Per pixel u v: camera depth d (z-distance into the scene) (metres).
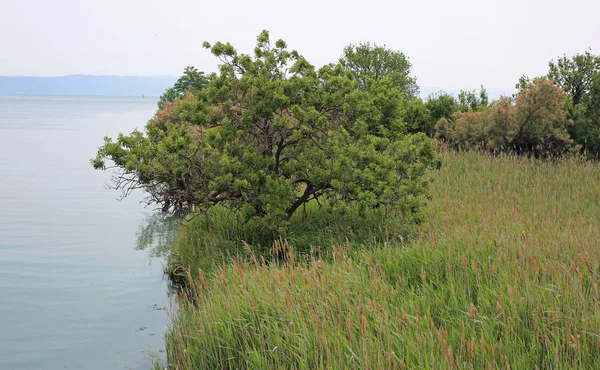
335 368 6.82
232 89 14.22
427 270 10.19
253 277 10.11
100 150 13.48
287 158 15.27
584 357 6.74
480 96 38.59
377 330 7.49
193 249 14.95
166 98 49.59
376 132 15.89
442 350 6.59
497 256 10.17
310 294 9.08
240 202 14.29
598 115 30.92
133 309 12.29
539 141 28.02
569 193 18.30
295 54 14.84
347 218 14.70
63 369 9.35
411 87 41.84
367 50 41.25
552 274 9.08
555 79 33.38
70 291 13.55
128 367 9.42
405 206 13.55
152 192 13.77
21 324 11.41
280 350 7.68
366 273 10.28
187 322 9.38
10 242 18.44
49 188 30.28
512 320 7.53
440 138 33.50
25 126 91.75
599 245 10.34
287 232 14.62
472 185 19.89
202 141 13.77
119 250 17.58
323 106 14.47
